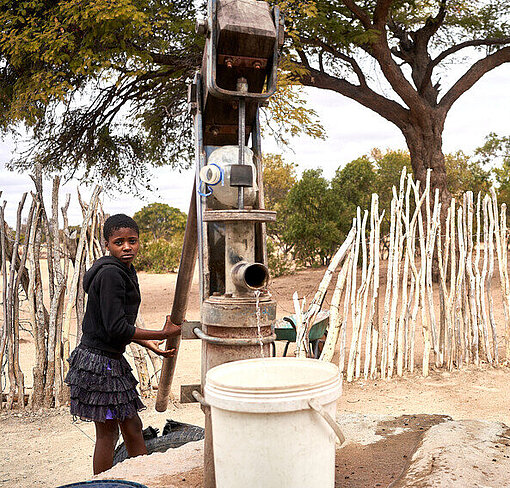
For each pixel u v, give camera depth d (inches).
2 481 163.6
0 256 259.3
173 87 579.5
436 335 274.2
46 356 250.8
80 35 461.4
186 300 112.7
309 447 57.6
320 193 704.4
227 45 84.2
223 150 90.7
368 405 222.5
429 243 273.9
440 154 583.5
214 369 63.7
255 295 80.5
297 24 503.2
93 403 119.3
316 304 231.8
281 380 66.2
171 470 103.0
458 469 85.5
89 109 594.6
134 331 116.8
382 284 517.0
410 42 662.5
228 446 58.7
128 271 127.9
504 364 277.7
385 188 784.3
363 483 92.1
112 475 102.3
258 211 80.5
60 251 254.5
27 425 223.3
